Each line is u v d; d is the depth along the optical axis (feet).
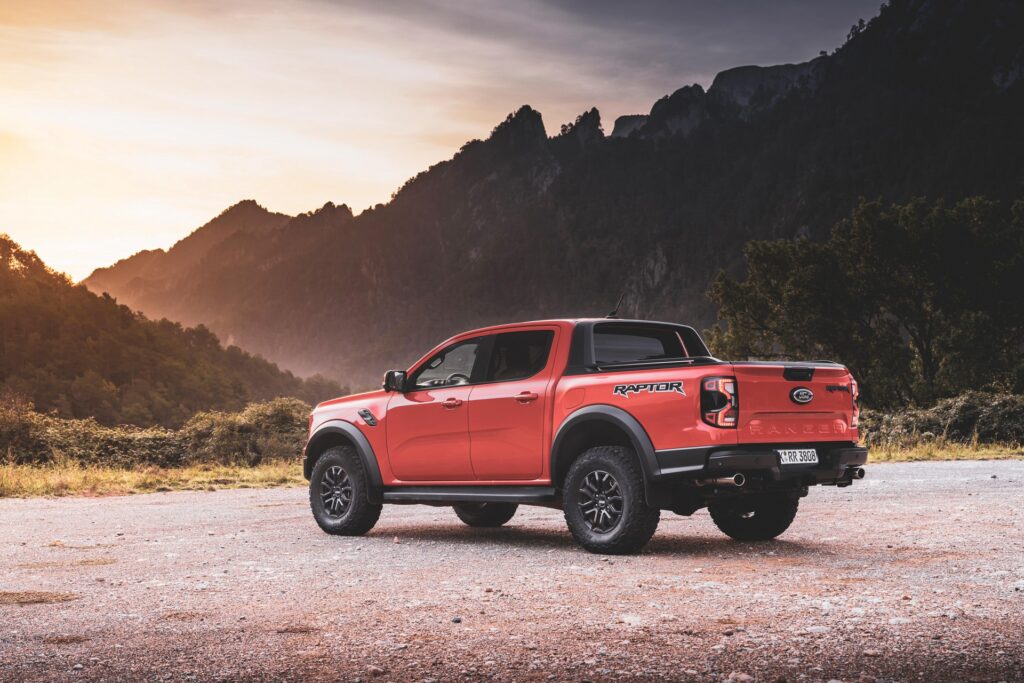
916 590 17.93
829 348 152.46
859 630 14.79
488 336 27.25
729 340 167.02
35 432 69.92
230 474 57.88
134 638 14.98
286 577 20.65
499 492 25.96
